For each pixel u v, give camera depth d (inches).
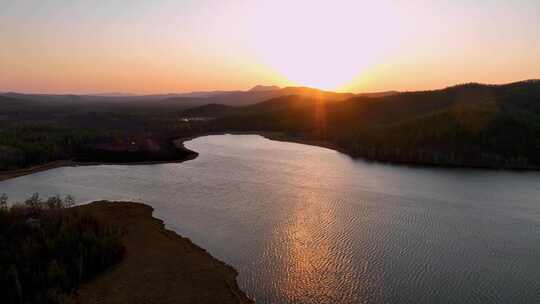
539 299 1721.2
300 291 1795.0
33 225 2156.7
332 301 1710.1
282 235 2459.4
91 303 1683.1
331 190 3609.7
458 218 2812.5
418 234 2485.2
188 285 1836.9
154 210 3002.0
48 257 1893.5
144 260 2094.0
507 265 2049.7
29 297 1665.8
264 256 2153.1
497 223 2709.2
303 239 2391.7
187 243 2327.8
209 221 2728.8
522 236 2463.1
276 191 3553.2
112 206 3056.1
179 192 3543.3
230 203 3166.8
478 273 1958.7
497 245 2313.0
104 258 1999.3
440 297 1734.7
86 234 2060.8
